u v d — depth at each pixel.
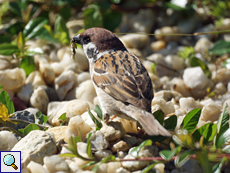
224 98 9.41
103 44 7.80
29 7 13.15
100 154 6.09
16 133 6.84
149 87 6.49
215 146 5.89
